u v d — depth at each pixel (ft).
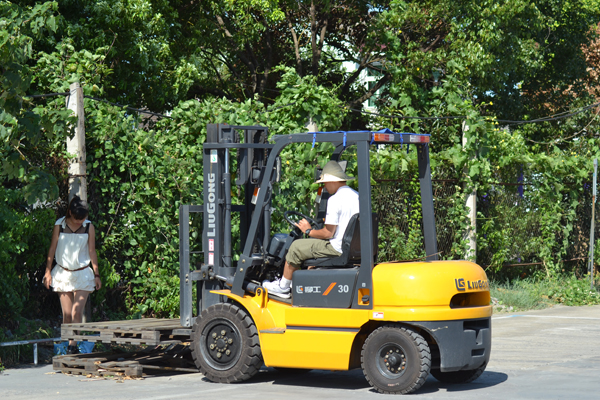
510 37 77.46
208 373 30.12
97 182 40.81
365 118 87.25
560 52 95.09
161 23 65.46
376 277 27.86
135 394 27.53
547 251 68.18
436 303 27.17
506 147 62.95
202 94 94.84
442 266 28.19
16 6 34.27
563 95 95.09
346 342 28.04
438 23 79.05
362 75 104.88
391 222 56.03
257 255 31.04
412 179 56.44
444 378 30.32
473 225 60.49
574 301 62.44
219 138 32.76
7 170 32.40
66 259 35.17
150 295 42.24
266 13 78.64
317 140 29.55
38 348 36.99
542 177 67.72
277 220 45.47
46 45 58.44
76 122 37.68
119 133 40.70
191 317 32.53
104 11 60.80
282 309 29.68
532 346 40.04
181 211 33.04
